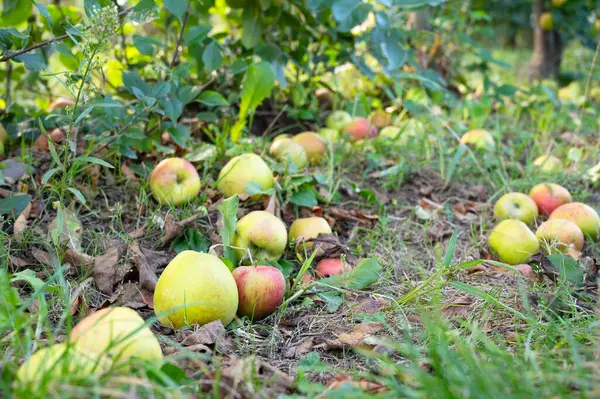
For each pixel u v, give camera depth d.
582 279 0.98
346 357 0.83
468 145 1.59
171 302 0.84
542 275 1.01
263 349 0.85
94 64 1.00
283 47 1.60
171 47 1.53
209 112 1.41
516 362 0.73
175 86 1.20
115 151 1.17
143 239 1.06
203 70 1.44
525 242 1.07
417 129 1.56
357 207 1.30
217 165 1.28
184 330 0.84
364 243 1.17
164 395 0.65
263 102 1.64
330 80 1.90
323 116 1.67
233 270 0.94
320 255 1.08
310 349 0.85
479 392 0.63
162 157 1.28
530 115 1.98
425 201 1.32
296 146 1.33
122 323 0.71
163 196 1.11
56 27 1.30
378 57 1.60
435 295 0.87
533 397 0.64
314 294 0.98
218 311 0.84
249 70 1.30
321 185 1.29
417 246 1.18
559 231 1.09
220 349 0.81
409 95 1.67
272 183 1.19
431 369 0.76
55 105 1.37
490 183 1.42
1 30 1.02
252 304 0.89
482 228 1.20
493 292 0.97
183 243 1.05
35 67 1.05
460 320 0.87
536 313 0.91
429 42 1.93
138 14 1.06
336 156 1.40
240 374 0.71
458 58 2.28
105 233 1.08
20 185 1.11
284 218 1.20
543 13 2.74
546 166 1.46
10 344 0.74
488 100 1.75
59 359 0.64
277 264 1.02
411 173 1.46
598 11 2.94
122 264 0.98
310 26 1.60
